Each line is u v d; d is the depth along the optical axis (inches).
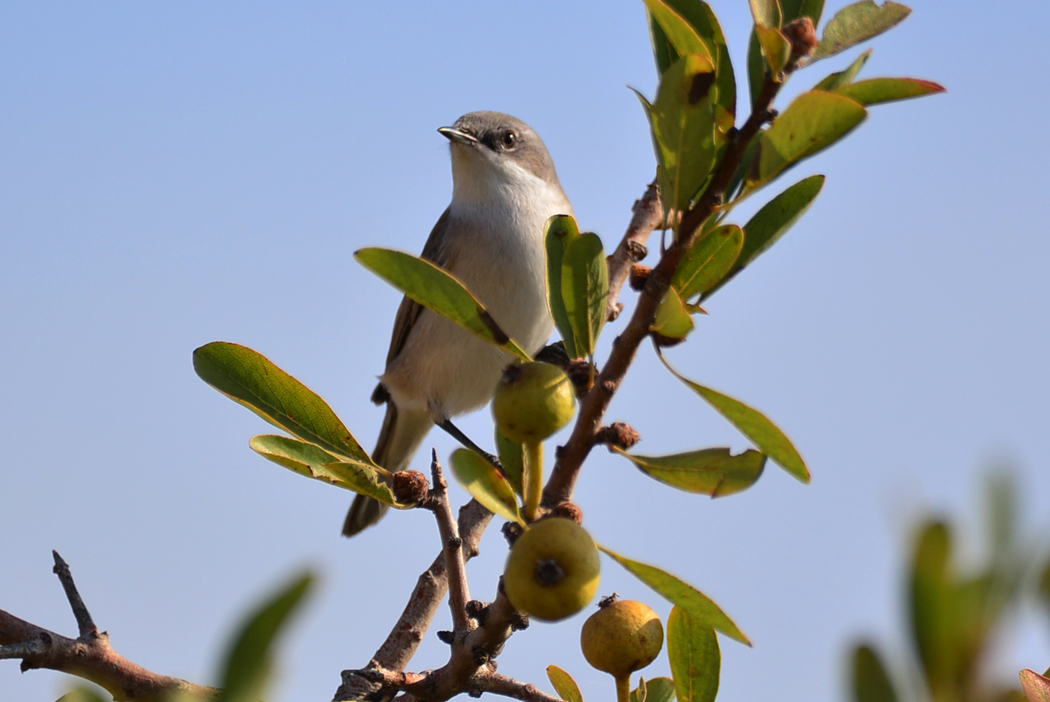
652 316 169.3
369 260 173.5
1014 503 63.8
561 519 151.2
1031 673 116.0
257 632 77.9
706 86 160.7
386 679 205.9
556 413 163.0
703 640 179.5
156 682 177.0
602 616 173.2
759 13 164.7
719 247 191.8
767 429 150.5
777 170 160.4
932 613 64.1
